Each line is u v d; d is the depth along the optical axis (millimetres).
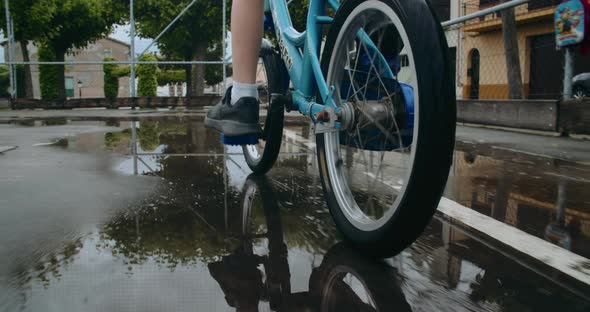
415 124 1201
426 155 1162
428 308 1083
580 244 1544
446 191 2352
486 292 1172
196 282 1205
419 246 1510
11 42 12938
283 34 2064
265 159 2504
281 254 1423
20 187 2281
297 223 1754
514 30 9211
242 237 1577
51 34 18281
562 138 4988
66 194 2145
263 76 2412
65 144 4000
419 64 1182
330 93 1672
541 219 1848
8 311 1028
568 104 5168
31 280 1197
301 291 1163
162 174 2684
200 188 2324
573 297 1148
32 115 8883
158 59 28969
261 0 1839
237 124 1928
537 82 15719
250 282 1212
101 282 1192
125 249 1440
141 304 1073
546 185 2512
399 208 1238
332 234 1626
